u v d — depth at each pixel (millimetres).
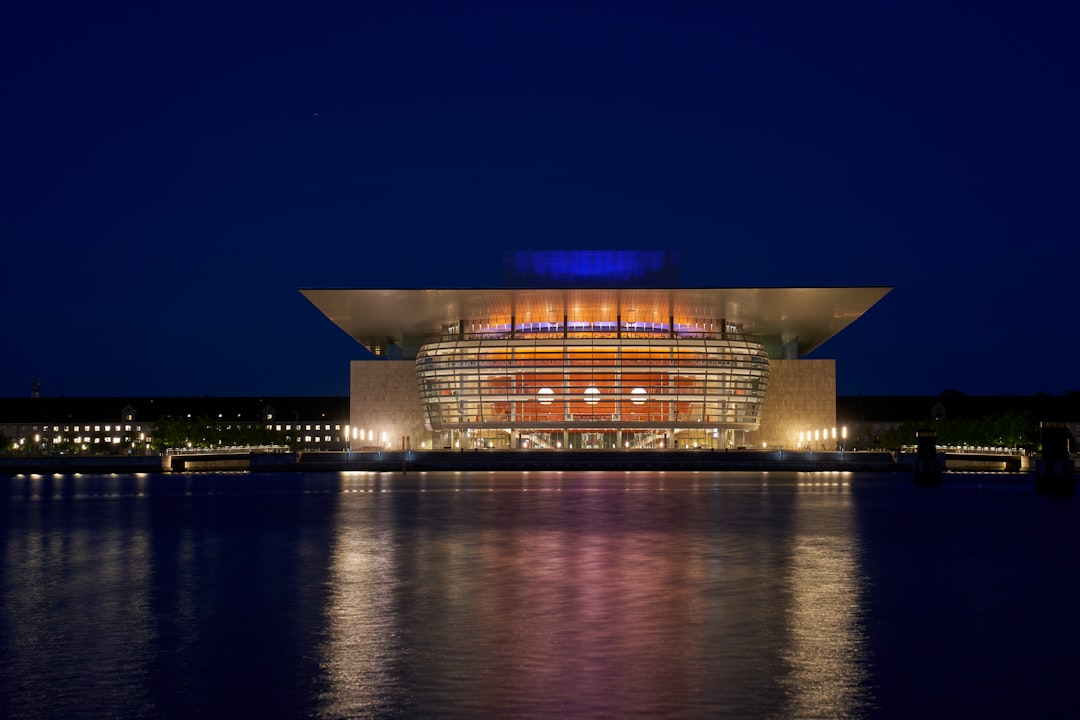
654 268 124188
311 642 22375
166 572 33094
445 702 17875
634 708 17547
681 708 17578
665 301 117625
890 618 25031
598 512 56656
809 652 21438
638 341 123438
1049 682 19266
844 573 32594
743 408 126625
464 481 95750
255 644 22219
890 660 20812
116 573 33000
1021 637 22953
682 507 60438
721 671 19891
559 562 35219
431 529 46906
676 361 123500
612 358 123750
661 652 21391
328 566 34281
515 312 123625
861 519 52531
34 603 27359
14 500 72312
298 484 93562
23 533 46531
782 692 18547
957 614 25578
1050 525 49500
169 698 18266
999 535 44656
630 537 43344
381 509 59500
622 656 21047
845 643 22297
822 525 49062
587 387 123812
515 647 21797
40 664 20641
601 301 117625
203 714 17375
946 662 20688
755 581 30797
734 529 46906
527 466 118250
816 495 73250
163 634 23297
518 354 124250
